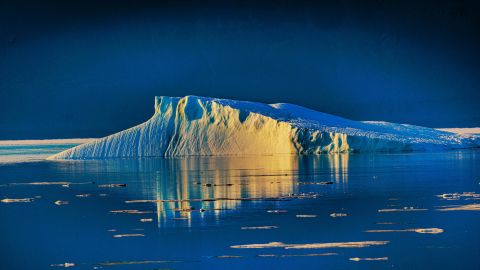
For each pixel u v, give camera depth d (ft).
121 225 492.13
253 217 501.15
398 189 611.06
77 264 401.90
